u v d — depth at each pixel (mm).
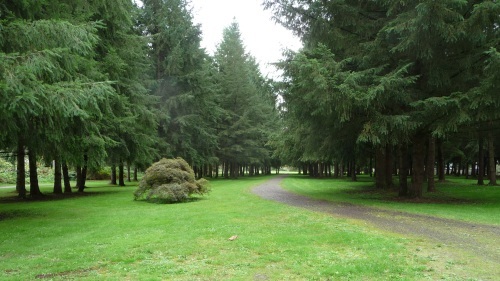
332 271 5527
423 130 15234
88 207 13758
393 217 10555
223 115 42938
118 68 17516
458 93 12336
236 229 8719
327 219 10133
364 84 13875
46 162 13680
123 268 5770
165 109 30406
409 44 12883
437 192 20266
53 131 10266
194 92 32344
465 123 13898
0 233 8586
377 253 6520
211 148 37031
